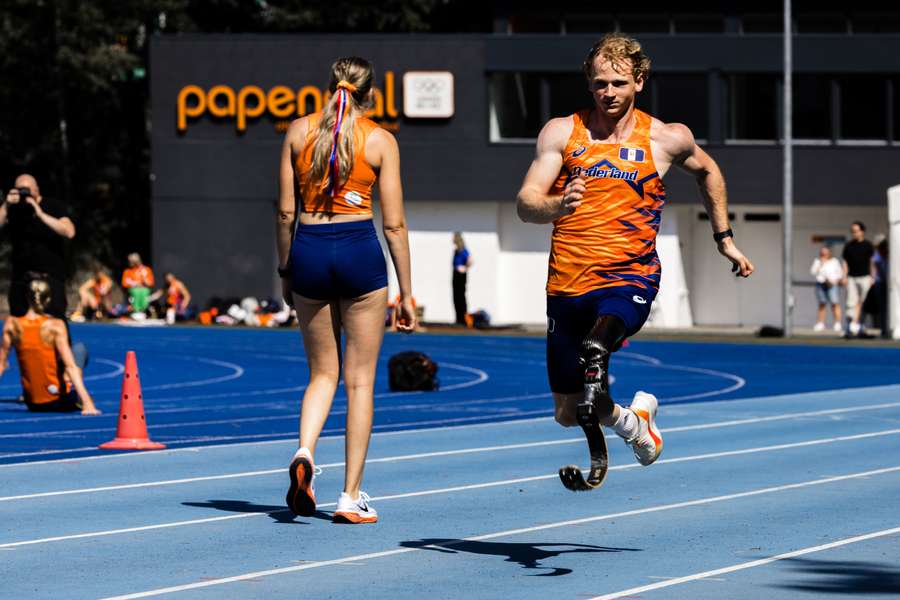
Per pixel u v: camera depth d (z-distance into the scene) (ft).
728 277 319.47
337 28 415.64
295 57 325.01
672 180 310.65
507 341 251.80
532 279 321.73
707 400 143.43
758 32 319.88
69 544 59.88
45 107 397.39
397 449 97.09
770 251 318.04
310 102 325.01
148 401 142.82
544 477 82.38
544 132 56.18
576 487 51.06
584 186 52.01
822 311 292.20
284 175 64.90
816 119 312.91
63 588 51.03
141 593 50.14
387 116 321.73
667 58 314.76
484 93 319.27
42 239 125.39
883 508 70.74
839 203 312.29
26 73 389.80
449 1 424.05
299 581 52.24
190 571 54.13
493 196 319.47
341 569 54.49
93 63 378.73
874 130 311.88
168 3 391.86
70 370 125.08
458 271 291.38
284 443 100.48
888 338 248.73
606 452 51.08
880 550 58.85
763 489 77.61
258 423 119.55
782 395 147.54
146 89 407.44
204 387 161.27
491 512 69.00
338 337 65.57
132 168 408.26
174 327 290.76
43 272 125.59
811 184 312.09
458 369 192.34
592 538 61.72
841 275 290.76
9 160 397.80
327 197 63.77
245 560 56.29
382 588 51.03
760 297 318.65
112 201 404.98
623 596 49.52
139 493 75.20
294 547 59.21
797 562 56.13
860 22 316.81
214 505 70.90
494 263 320.50
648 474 83.92
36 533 62.64
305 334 65.31
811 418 120.98
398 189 64.23
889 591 50.42
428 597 49.57
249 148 327.47
